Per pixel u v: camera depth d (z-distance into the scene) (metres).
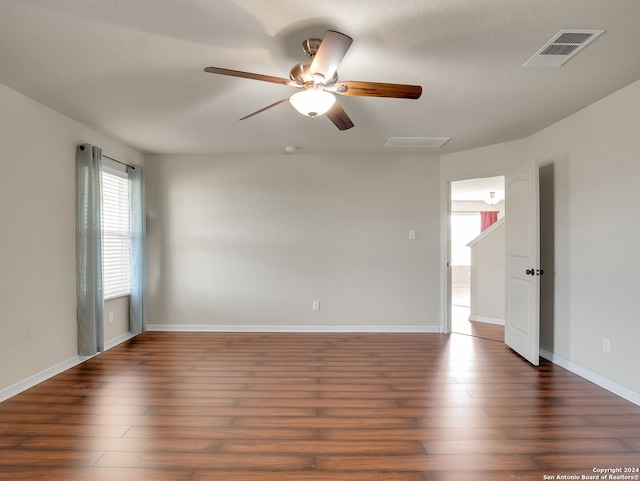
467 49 2.17
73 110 3.19
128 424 2.36
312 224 4.81
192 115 3.31
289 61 2.32
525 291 3.69
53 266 3.20
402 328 4.81
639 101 2.61
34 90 2.78
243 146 4.38
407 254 4.81
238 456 2.02
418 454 2.05
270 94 2.84
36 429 2.29
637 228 2.65
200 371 3.31
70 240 3.41
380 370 3.35
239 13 1.83
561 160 3.44
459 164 4.61
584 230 3.16
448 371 3.33
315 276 4.81
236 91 2.78
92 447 2.10
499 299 5.32
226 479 1.83
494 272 5.37
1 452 2.05
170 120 3.45
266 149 4.54
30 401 2.68
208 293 4.82
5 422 2.38
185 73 2.49
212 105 3.07
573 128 3.28
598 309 3.02
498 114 3.27
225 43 2.12
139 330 4.52
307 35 2.03
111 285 4.18
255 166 4.81
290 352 3.89
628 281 2.72
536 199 3.48
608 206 2.90
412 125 3.56
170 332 4.72
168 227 4.79
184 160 4.79
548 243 3.66
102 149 3.90
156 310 4.82
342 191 4.81
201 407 2.60
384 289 4.82
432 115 3.28
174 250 4.80
